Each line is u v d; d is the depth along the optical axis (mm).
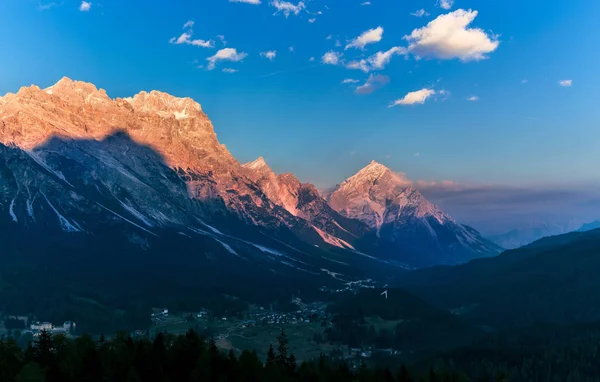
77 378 185875
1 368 188750
